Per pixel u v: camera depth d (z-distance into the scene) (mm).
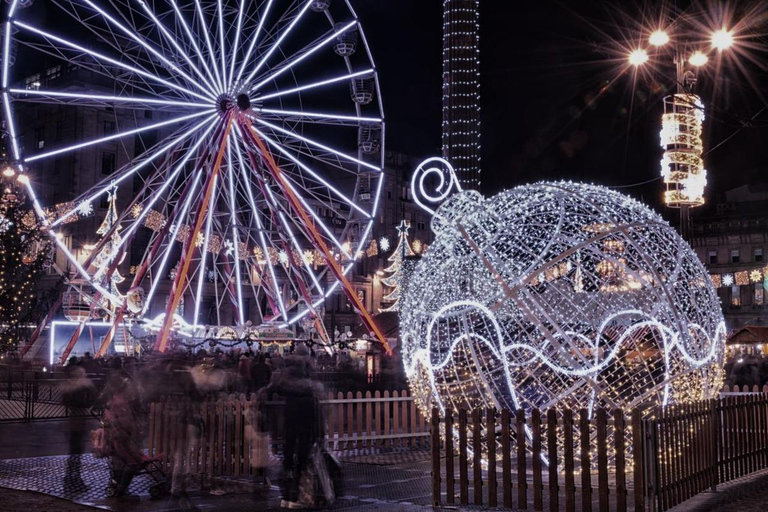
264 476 14133
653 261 14508
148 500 12805
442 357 16484
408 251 73188
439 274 15250
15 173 33406
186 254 34094
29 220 40719
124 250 36188
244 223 69688
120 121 80938
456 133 45125
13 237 40156
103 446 13266
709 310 14766
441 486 13789
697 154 23141
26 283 40719
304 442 12328
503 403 15312
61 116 79562
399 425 20000
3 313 41000
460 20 45438
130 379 13719
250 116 36344
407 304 15797
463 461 12172
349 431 18734
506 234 14688
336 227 96375
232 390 25953
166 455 14945
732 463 13711
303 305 59406
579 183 15227
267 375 25000
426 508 11961
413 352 15336
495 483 11828
